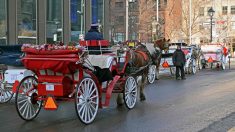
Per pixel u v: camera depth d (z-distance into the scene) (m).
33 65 10.14
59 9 34.22
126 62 12.68
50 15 33.12
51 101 10.22
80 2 37.09
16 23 29.59
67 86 10.31
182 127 9.68
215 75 26.14
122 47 13.99
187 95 15.49
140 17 61.53
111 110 12.16
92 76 10.59
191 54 27.55
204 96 15.13
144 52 14.22
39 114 11.53
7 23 29.02
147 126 9.86
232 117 10.84
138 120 10.62
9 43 29.05
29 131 9.45
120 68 12.44
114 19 69.19
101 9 40.59
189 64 27.23
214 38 78.25
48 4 32.88
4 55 13.98
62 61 9.81
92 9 39.06
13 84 13.28
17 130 9.58
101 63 11.24
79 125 10.05
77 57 9.95
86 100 10.24
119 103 12.90
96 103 10.62
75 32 36.34
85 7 37.69
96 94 10.65
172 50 27.62
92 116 10.45
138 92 16.42
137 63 13.38
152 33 53.62
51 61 9.91
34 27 31.41
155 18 63.34
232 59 65.31
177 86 19.09
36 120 10.72
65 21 34.84
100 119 10.80
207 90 17.17
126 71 12.70
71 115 11.38
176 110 12.03
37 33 31.62
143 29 61.81
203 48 32.72
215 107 12.50
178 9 73.69
